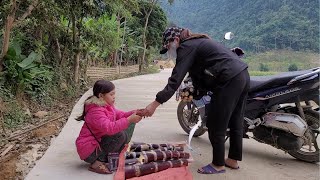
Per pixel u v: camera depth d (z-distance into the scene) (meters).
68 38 10.32
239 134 3.72
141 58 26.42
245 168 3.80
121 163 3.35
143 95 9.84
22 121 6.09
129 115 3.70
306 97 3.96
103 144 3.43
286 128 3.83
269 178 3.52
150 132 5.30
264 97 4.02
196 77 3.69
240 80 3.47
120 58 22.08
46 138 5.02
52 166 3.63
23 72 7.10
